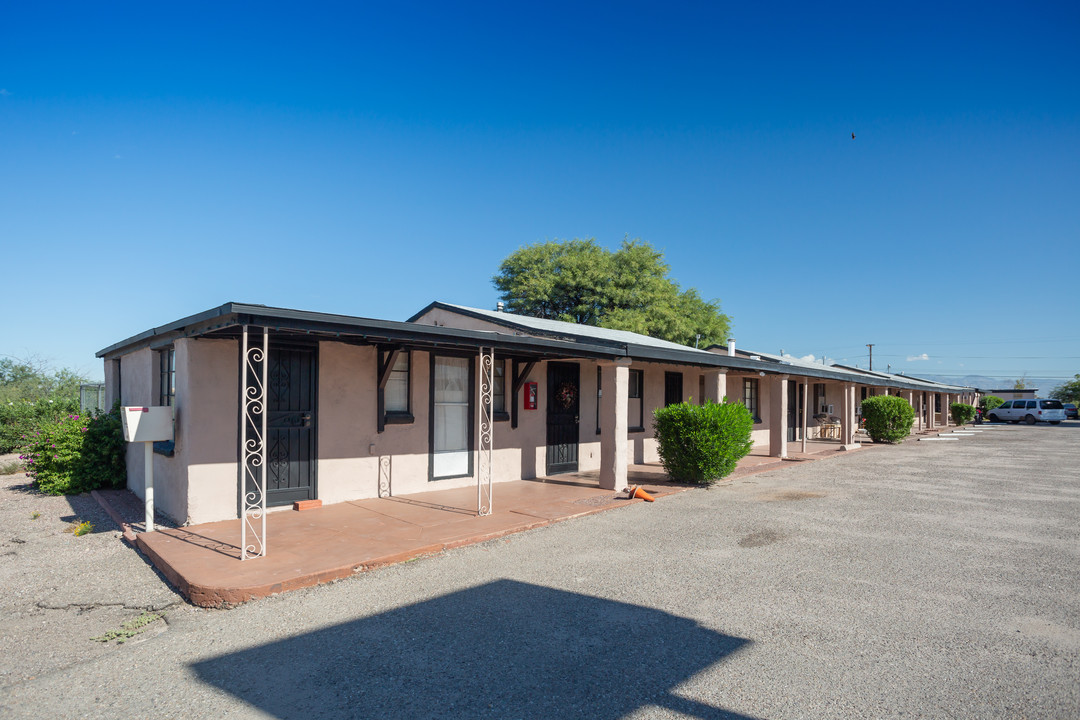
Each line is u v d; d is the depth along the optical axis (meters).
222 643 4.31
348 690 3.65
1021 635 4.41
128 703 3.52
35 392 22.67
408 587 5.42
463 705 3.48
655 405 14.79
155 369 9.27
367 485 8.92
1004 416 38.19
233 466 7.62
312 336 7.82
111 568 6.07
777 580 5.65
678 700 3.52
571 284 34.88
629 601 5.09
